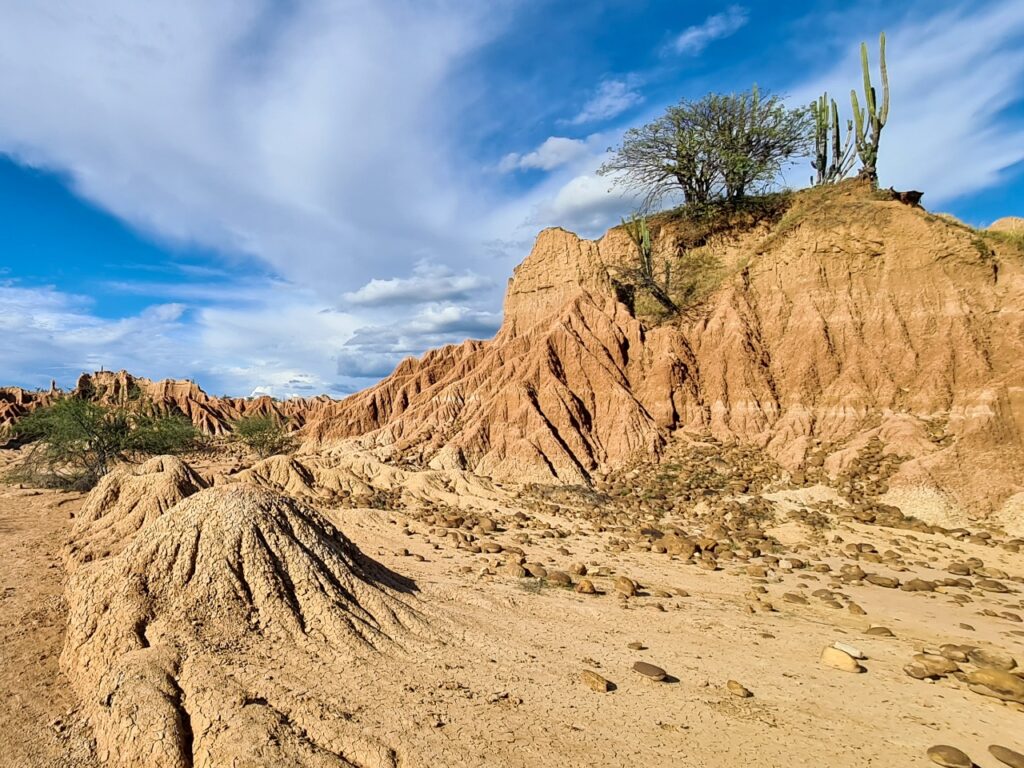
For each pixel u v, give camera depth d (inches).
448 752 310.7
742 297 1508.4
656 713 363.9
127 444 1583.4
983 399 1032.8
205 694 345.1
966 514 900.0
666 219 1971.0
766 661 453.4
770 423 1332.4
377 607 486.3
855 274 1381.6
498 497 1222.3
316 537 531.8
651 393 1483.8
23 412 3117.6
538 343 1643.7
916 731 349.4
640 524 1019.3
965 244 1262.3
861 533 890.1
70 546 719.7
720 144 1870.1
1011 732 351.3
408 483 1314.0
